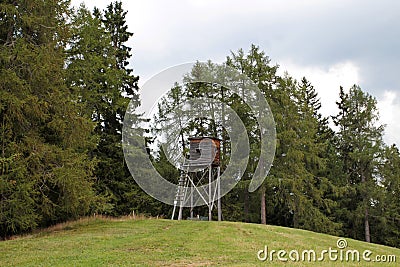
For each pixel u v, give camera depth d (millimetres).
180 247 11430
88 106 22172
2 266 9258
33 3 14508
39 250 10805
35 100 13734
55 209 15602
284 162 26547
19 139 14430
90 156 22391
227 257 10461
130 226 14812
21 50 13734
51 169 14516
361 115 31250
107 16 28484
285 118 26844
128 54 28469
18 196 13211
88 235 12914
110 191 23000
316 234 15602
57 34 15914
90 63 21750
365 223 29922
